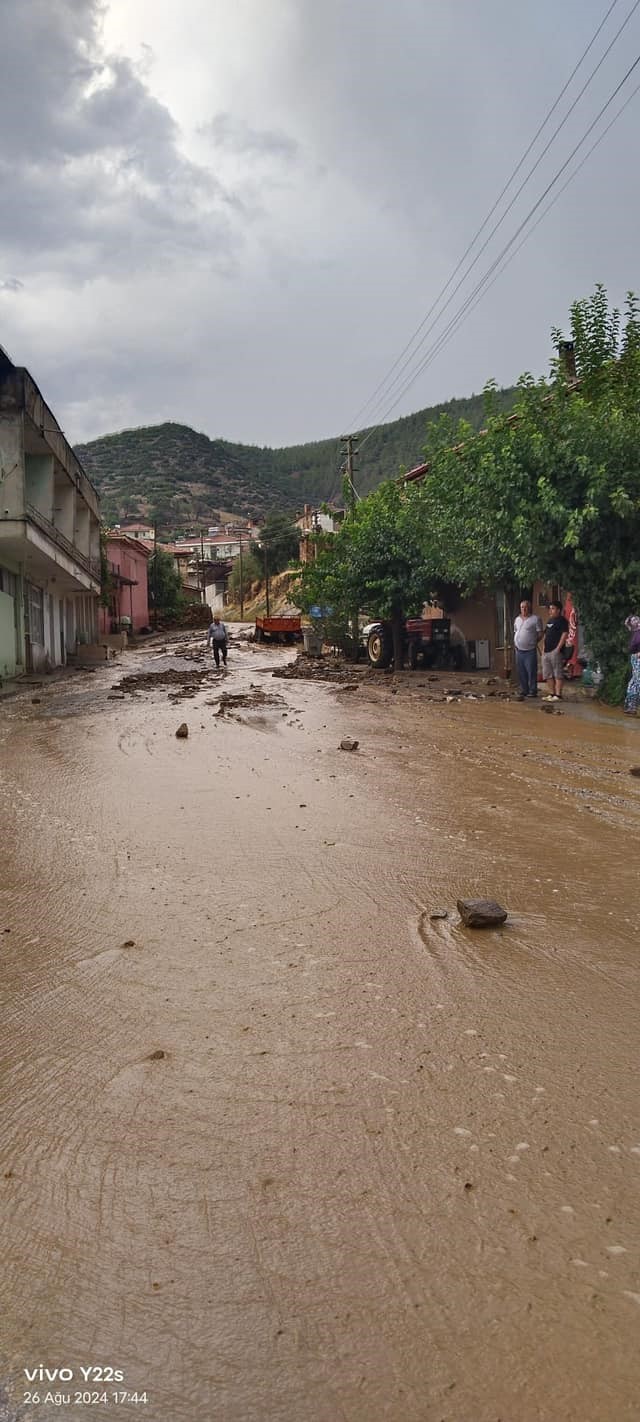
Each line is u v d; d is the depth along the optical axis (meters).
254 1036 3.65
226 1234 2.47
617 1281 2.29
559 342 19.48
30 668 28.86
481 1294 2.24
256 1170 2.76
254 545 95.19
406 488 26.69
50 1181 2.73
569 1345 2.09
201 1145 2.89
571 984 4.12
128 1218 2.55
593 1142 2.88
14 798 8.70
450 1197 2.61
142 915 5.17
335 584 29.27
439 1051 3.49
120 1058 3.49
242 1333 2.14
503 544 18.05
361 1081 3.27
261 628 50.69
